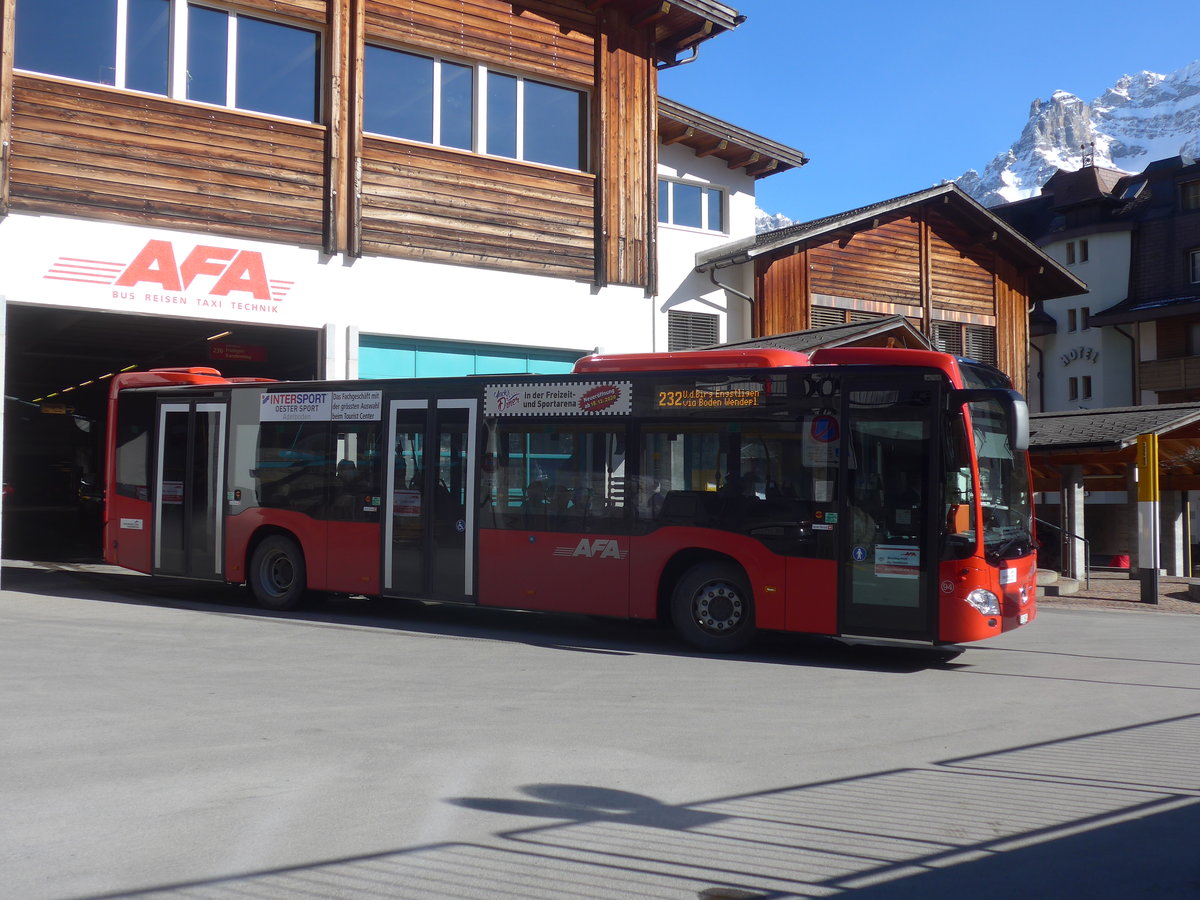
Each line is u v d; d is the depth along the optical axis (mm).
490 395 13117
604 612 12211
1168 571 23719
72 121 15250
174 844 5047
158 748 6840
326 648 11273
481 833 5281
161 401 15719
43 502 37031
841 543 11141
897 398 11062
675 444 12000
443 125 18422
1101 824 5574
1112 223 52656
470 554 13039
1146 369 48281
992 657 11836
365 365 17781
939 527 10781
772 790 6137
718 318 23312
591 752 6941
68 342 22531
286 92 17078
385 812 5582
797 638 13156
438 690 9023
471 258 18500
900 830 5430
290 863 4820
